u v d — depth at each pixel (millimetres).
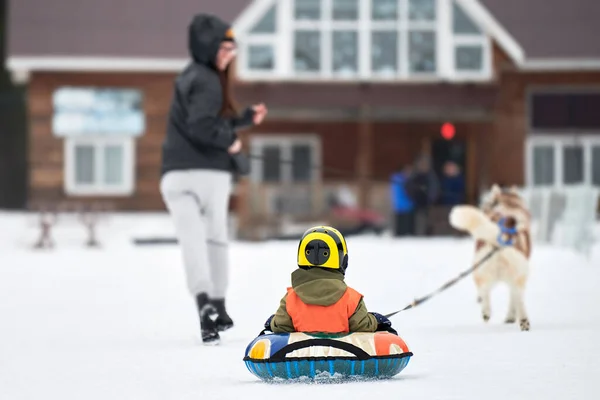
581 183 77000
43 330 22297
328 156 76188
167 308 26891
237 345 19516
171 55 74688
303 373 14391
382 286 31391
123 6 77000
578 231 47469
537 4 79188
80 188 75125
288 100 71750
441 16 76125
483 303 21906
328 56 75875
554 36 77375
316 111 71625
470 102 72375
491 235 21188
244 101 71625
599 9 78688
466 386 14078
